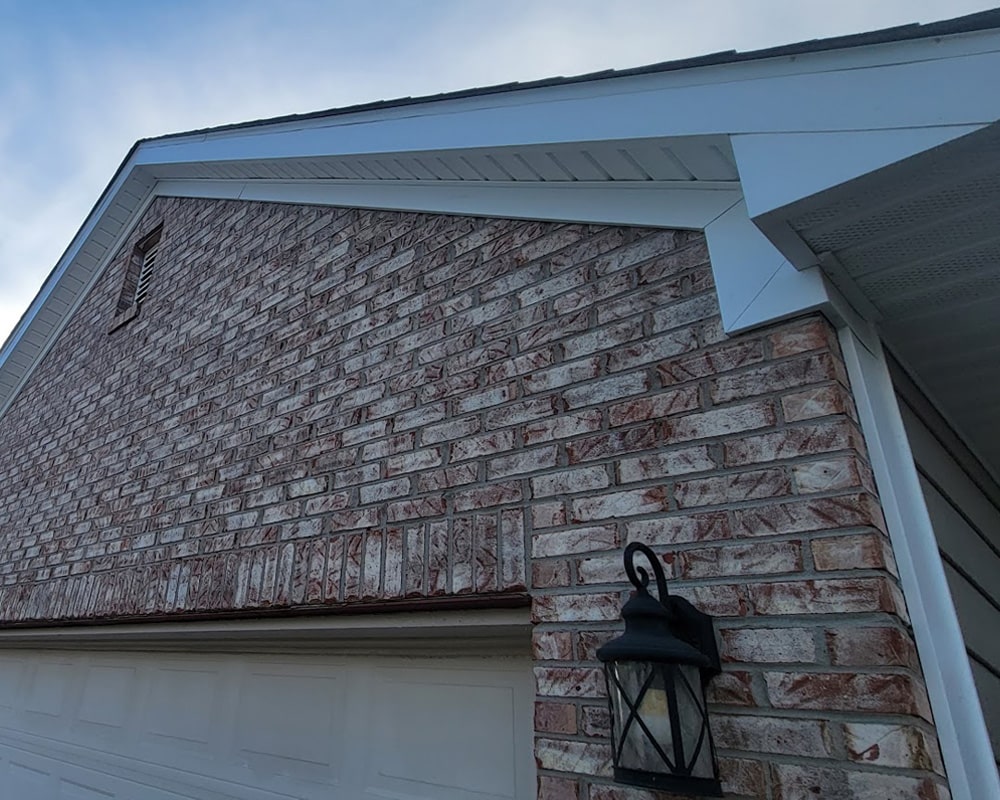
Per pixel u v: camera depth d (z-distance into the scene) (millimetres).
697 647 1241
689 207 1694
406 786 1912
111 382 4090
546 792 1378
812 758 1099
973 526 2189
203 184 4242
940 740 1066
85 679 3352
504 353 1925
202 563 2508
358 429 2238
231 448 2760
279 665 2455
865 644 1109
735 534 1317
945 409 2156
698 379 1501
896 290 1461
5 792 3395
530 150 1908
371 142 2482
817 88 1248
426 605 1780
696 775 1090
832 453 1259
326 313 2691
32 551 3799
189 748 2576
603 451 1584
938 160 1077
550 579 1538
